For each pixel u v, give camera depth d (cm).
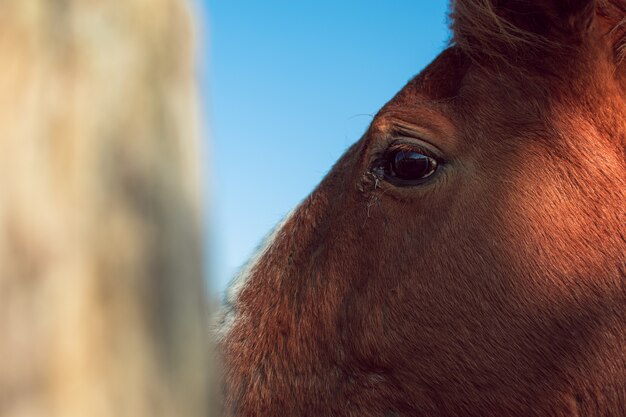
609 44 291
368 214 312
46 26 93
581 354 289
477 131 303
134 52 100
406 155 306
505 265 292
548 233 291
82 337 88
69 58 94
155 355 93
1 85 90
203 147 108
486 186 297
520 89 303
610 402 289
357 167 321
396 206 307
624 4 292
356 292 311
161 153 101
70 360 87
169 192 100
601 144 294
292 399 317
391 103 320
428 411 303
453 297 297
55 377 86
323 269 320
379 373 306
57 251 88
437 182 303
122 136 97
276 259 338
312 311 318
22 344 85
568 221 292
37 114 91
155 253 96
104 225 93
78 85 94
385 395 305
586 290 289
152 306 94
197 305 99
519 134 300
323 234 327
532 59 302
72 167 92
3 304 84
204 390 98
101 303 91
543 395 293
